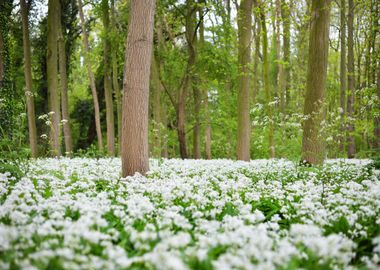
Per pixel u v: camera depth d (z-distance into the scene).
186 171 9.99
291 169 10.19
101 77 27.92
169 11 19.56
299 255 3.46
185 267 2.94
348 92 17.36
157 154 16.38
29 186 6.07
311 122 11.16
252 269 3.05
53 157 14.77
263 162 13.06
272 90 26.72
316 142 10.97
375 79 20.94
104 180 8.17
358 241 4.32
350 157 17.66
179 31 21.34
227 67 18.64
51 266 3.14
